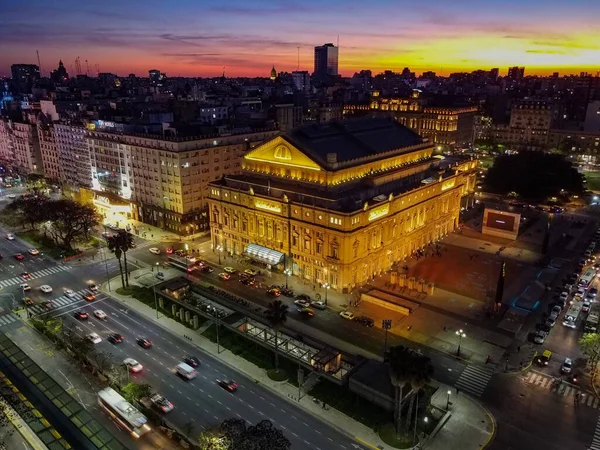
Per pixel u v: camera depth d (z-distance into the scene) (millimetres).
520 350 102438
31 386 84125
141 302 124312
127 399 85938
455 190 175000
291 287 132375
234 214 151875
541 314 117750
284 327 106688
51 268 147250
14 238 174500
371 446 76438
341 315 116062
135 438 77438
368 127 170250
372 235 133500
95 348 103062
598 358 93188
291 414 83812
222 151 180250
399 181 153250
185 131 179625
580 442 76875
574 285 133375
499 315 116688
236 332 107062
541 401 86812
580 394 88438
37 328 111125
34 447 69500
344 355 95812
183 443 75938
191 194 173375
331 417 82875
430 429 79688
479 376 94062
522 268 145250
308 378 93562
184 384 91750
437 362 98562
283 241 139875
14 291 131500
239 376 94562
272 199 137875
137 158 183000
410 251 154750
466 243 166875
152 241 169750
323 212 126000
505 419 82250
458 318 115625
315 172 137875
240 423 68875
